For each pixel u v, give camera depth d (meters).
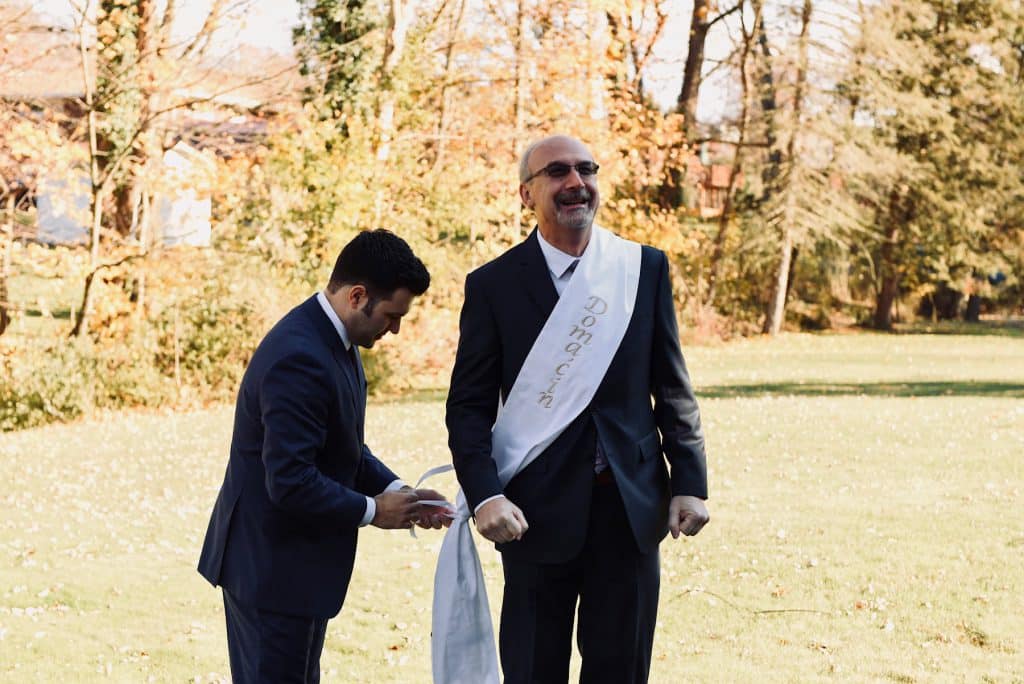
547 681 3.05
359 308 2.95
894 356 20.58
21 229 14.45
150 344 14.08
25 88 14.09
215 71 15.02
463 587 3.08
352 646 4.69
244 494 2.91
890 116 26.91
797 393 14.06
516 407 3.01
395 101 18.12
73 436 11.46
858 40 24.77
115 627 5.00
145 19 14.31
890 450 9.02
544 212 3.04
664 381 3.11
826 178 25.52
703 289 25.64
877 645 4.46
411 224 16.77
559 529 2.95
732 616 4.95
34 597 5.47
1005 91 28.11
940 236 28.61
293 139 15.46
